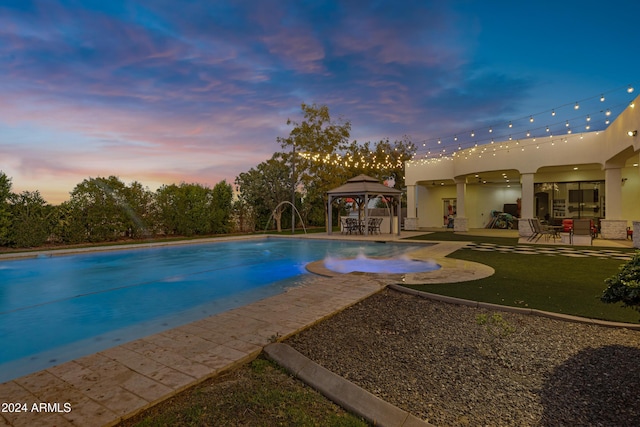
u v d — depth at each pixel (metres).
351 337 3.38
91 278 7.52
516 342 3.24
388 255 10.21
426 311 4.25
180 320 4.66
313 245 13.36
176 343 3.10
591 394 2.30
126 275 7.82
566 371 2.65
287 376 2.59
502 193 20.83
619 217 12.11
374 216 19.00
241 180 19.75
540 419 2.04
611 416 2.05
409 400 2.25
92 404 2.08
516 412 2.12
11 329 4.34
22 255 9.49
